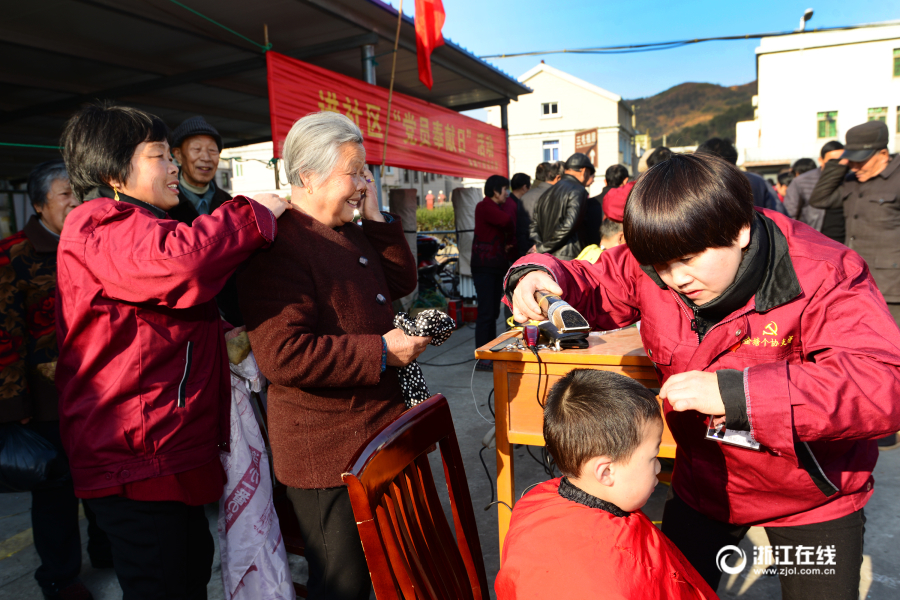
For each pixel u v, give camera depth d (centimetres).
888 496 253
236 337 158
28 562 234
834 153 411
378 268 162
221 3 412
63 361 132
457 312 657
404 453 108
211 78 559
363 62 502
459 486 126
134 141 136
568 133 2938
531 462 306
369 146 509
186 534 139
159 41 482
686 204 87
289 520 186
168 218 146
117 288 122
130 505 130
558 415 107
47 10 411
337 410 140
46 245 188
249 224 126
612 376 108
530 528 107
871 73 2306
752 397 85
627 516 107
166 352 130
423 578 107
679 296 110
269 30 469
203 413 138
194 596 144
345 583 143
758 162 2411
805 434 84
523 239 511
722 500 117
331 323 141
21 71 543
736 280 95
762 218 101
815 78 2377
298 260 136
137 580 132
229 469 154
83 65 528
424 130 605
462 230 737
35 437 176
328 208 146
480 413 369
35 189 187
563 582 98
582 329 108
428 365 500
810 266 96
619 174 448
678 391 91
